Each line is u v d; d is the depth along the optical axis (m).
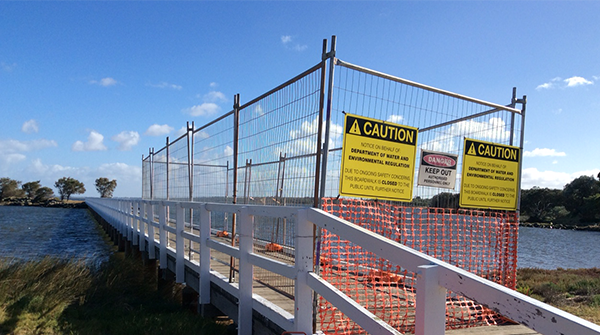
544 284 12.06
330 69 3.70
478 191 5.22
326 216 3.09
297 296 3.35
